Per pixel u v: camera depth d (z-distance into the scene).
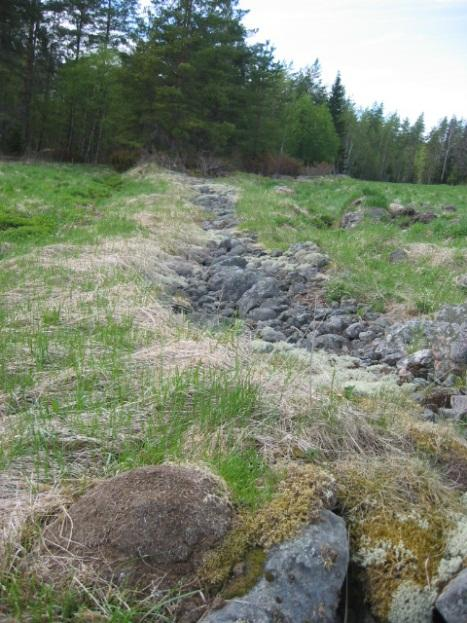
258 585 2.16
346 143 73.81
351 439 3.18
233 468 2.75
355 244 10.00
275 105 43.25
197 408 3.38
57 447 3.02
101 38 38.31
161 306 5.97
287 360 4.50
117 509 2.32
